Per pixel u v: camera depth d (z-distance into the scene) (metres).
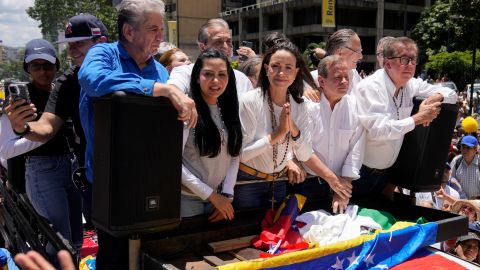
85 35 3.53
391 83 3.82
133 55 2.83
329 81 3.57
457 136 9.98
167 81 3.06
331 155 3.72
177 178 2.49
